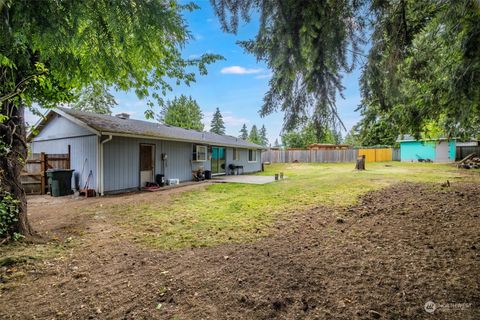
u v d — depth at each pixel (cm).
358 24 220
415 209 505
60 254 329
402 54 243
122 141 919
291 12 198
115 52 238
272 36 215
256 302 213
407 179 950
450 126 463
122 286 246
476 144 1966
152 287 242
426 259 282
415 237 355
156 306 211
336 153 2492
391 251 311
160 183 1030
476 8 221
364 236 372
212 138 1506
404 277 245
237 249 337
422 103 360
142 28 193
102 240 384
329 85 236
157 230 433
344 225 433
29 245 358
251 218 496
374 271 260
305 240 365
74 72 280
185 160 1225
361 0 208
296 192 769
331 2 200
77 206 654
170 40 257
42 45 191
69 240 384
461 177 998
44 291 239
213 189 905
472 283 227
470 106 312
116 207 628
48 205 681
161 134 1061
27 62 299
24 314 203
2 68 328
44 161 900
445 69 308
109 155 873
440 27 271
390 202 581
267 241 365
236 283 245
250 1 202
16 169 385
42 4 165
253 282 246
